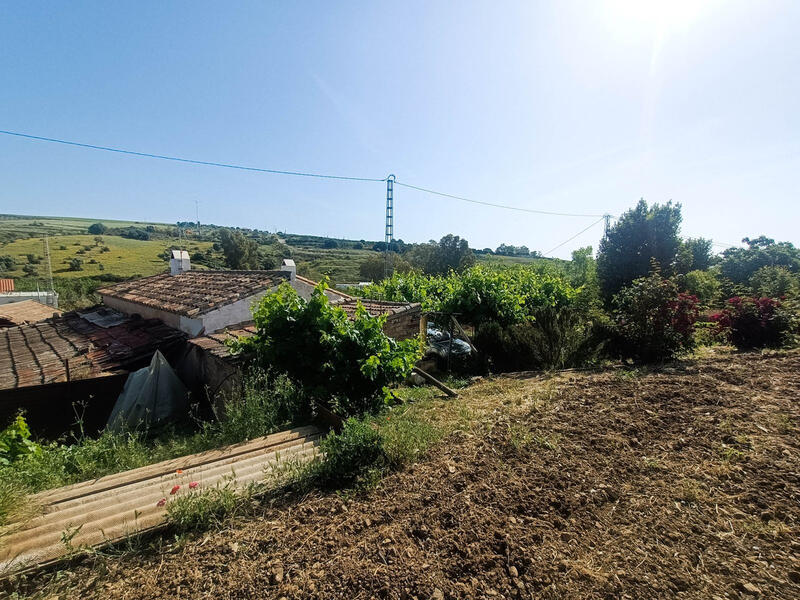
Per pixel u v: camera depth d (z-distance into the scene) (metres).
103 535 2.80
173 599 2.28
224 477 3.47
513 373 9.25
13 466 4.28
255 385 6.16
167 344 9.34
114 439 5.55
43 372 8.25
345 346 6.43
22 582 2.46
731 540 2.62
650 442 4.16
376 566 2.46
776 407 4.90
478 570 2.42
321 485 3.53
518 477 3.51
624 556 2.52
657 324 8.98
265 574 2.44
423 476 3.58
